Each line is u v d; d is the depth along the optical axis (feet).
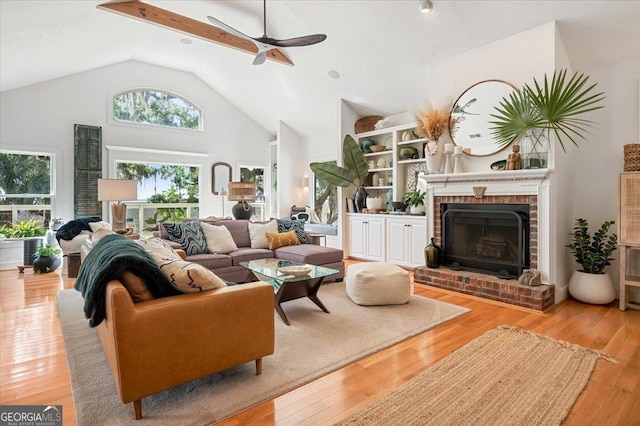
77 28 14.43
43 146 19.07
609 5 10.21
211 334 6.12
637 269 11.73
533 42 11.73
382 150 19.48
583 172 12.82
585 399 6.08
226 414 5.67
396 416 5.60
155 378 5.56
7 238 18.26
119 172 21.65
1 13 10.71
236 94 24.68
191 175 24.52
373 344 8.33
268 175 28.35
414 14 12.91
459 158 13.57
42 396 6.19
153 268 5.92
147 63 22.53
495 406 5.84
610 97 12.17
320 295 12.67
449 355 7.76
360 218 19.71
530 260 11.82
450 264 14.21
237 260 13.75
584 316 10.36
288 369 7.13
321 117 23.31
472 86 13.29
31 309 11.12
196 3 15.01
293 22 15.49
